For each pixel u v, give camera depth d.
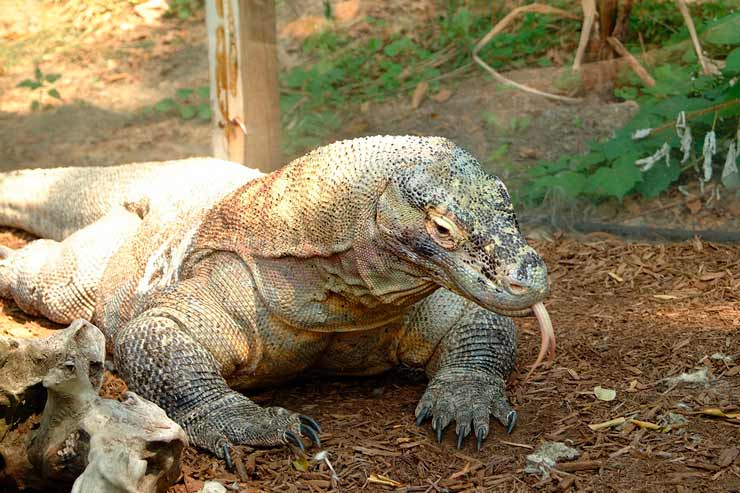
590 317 6.36
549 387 5.31
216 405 4.71
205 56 12.19
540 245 7.89
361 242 4.53
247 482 4.39
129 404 4.13
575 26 10.34
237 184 5.95
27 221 7.87
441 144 4.53
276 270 4.89
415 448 4.67
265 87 8.80
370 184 4.50
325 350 5.22
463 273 4.25
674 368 5.44
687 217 8.02
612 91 9.45
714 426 4.72
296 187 4.81
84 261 6.26
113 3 12.99
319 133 10.34
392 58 10.97
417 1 11.44
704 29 9.20
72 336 4.18
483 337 5.21
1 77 12.09
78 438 4.01
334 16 11.62
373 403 5.25
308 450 4.62
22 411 4.29
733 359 5.50
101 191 7.34
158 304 5.03
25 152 10.64
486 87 10.06
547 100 9.60
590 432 4.75
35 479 4.29
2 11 13.03
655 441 4.61
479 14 10.99
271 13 8.76
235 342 4.96
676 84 8.90
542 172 8.70
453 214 4.23
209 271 5.12
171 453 4.03
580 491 4.22
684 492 4.16
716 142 8.45
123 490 3.78
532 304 4.16
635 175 8.10
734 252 7.44
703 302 6.53
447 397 4.90
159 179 6.48
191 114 11.23
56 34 12.74
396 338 5.31
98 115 11.35
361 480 4.39
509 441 4.70
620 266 7.32
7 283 6.58
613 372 5.45
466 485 4.33
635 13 9.77
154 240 5.75
